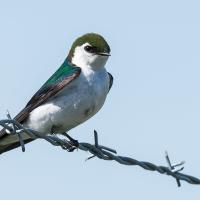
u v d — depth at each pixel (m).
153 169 9.86
